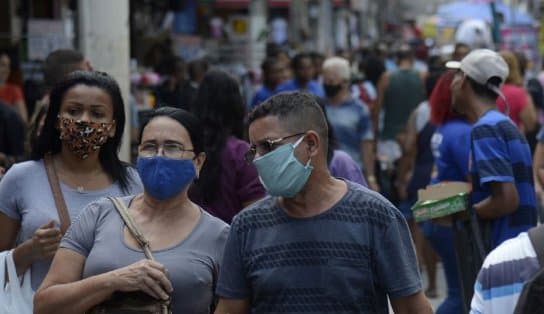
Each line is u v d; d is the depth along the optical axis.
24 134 13.23
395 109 20.66
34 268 8.04
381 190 18.94
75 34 15.35
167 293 6.86
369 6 74.75
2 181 8.43
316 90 19.56
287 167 6.44
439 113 11.42
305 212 6.53
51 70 11.51
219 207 10.11
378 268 6.53
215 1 34.38
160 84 22.14
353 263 6.46
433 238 11.50
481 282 6.15
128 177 8.56
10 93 16.78
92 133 8.23
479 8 42.03
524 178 9.94
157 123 7.31
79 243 7.24
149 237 7.20
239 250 6.66
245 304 6.73
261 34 34.72
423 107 16.00
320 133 6.54
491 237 10.06
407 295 6.53
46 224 8.04
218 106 10.15
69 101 8.28
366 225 6.50
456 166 11.29
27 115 18.44
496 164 9.82
